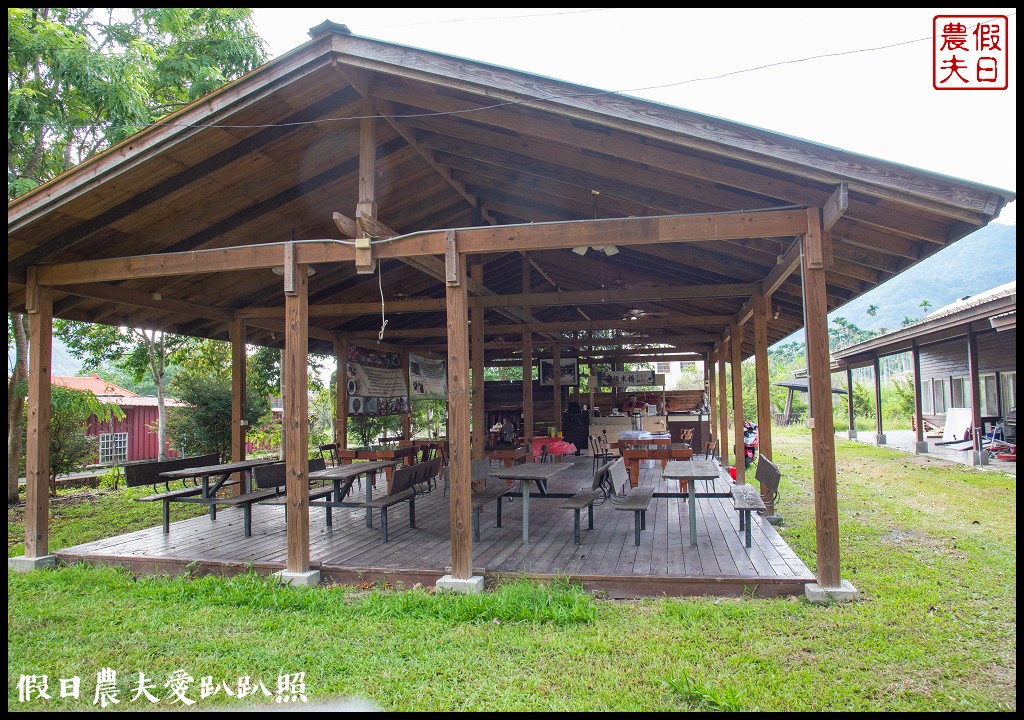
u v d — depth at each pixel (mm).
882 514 7914
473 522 6723
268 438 16719
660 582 4668
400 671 3482
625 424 14172
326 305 9195
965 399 17016
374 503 6051
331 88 5062
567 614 4145
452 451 4836
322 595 4680
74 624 4312
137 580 5383
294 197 6371
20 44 9383
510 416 16406
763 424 7602
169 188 5520
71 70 9469
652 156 4664
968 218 3832
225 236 6641
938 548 6090
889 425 28859
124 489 12219
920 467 12688
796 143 3914
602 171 5297
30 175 10852
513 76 4273
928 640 3736
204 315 8594
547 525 6707
